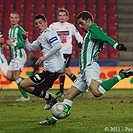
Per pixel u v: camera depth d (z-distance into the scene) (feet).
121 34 277.03
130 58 257.75
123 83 194.39
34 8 289.74
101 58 254.47
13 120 81.41
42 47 84.84
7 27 276.82
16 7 289.94
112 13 288.10
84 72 71.46
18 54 127.24
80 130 67.97
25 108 104.47
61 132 65.92
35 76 84.89
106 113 92.68
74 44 259.80
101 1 294.87
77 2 293.84
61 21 134.21
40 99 135.03
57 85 191.72
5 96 149.48
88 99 132.77
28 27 276.00
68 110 72.02
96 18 284.61
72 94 72.43
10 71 128.26
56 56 85.56
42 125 73.97
